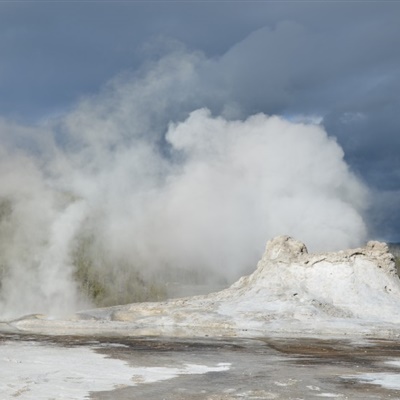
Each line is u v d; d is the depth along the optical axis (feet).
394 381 110.63
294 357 148.05
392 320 245.24
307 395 96.37
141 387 100.89
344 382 109.29
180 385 103.65
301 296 266.98
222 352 156.46
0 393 92.48
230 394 96.32
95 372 115.75
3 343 174.09
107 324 243.19
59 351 152.25
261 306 259.39
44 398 89.40
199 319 243.40
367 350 165.78
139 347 165.37
